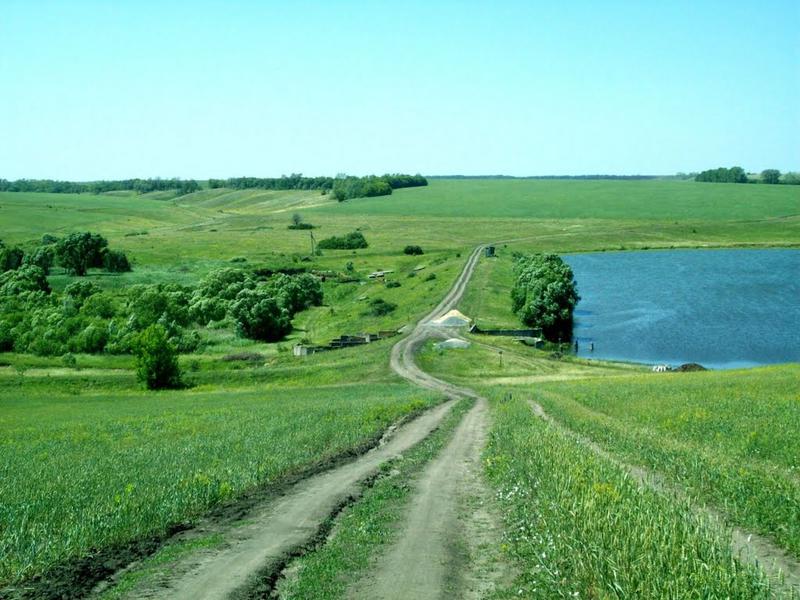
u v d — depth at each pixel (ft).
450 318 394.52
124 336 390.01
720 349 350.64
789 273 573.33
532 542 52.70
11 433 168.35
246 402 229.86
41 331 398.83
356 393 240.94
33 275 511.40
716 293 499.92
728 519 59.77
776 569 48.44
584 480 61.00
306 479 86.28
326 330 449.06
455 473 88.79
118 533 61.52
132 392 293.84
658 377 232.94
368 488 80.07
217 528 64.18
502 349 333.01
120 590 47.78
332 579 49.37
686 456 82.43
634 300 483.92
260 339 429.79
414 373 288.10
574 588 42.32
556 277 405.39
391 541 58.23
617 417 131.23
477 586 47.67
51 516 67.51
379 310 462.19
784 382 176.04
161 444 127.24
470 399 210.38
